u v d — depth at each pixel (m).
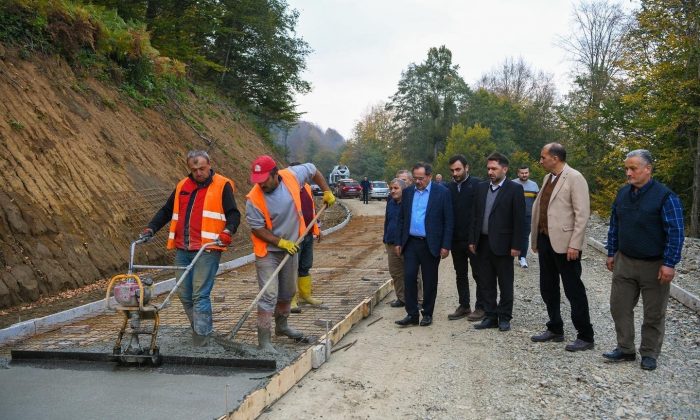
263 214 4.95
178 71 19.77
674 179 21.36
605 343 5.62
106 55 14.38
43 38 11.53
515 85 62.94
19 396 3.96
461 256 6.80
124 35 14.78
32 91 10.21
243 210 15.70
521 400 4.22
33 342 5.34
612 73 31.64
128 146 12.12
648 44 20.19
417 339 5.91
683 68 18.92
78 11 12.88
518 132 48.09
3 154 8.52
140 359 4.57
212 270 4.98
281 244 4.93
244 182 17.53
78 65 12.56
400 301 7.39
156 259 10.05
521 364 5.04
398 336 6.03
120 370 4.51
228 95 28.08
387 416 3.97
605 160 22.81
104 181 10.27
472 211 6.39
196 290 4.95
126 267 9.26
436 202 6.39
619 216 4.97
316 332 5.61
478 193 6.34
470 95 49.72
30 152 9.05
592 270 9.79
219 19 27.14
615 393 4.30
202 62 24.73
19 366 4.63
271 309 4.90
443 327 6.41
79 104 11.54
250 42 29.95
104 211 9.70
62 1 12.69
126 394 3.99
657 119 20.17
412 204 6.45
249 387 4.10
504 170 6.20
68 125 10.50
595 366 4.92
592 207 24.77
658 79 19.41
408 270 6.42
